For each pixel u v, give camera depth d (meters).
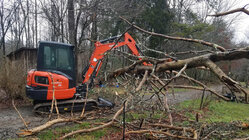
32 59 10.02
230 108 7.59
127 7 11.88
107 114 5.44
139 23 15.83
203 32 16.70
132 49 6.33
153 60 3.65
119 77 5.34
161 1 16.59
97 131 3.92
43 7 10.85
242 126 4.58
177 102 8.29
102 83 6.04
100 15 10.66
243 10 2.08
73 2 10.56
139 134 3.83
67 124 4.51
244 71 17.41
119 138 3.65
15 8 14.16
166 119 5.13
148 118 4.96
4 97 7.19
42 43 5.32
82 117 4.39
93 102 5.92
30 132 3.39
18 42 16.08
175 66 3.32
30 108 6.30
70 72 5.54
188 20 19.77
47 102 5.44
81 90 6.05
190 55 13.80
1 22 14.22
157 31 16.19
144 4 14.27
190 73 12.05
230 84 2.45
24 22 15.45
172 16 17.14
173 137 3.29
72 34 10.87
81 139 3.51
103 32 14.44
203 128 4.03
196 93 9.62
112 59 6.17
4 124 4.50
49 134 3.70
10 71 7.14
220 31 19.45
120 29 15.24
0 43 14.69
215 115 6.24
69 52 5.57
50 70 5.30
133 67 4.27
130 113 5.36
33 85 5.11
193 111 6.54
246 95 2.63
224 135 4.01
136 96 3.88
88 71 6.01
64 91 5.28
